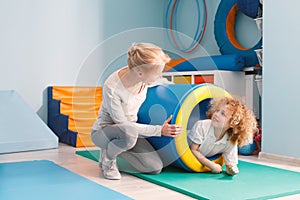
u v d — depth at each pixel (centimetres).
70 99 376
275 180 212
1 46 372
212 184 201
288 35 275
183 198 179
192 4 441
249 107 339
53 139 318
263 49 293
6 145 293
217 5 413
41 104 392
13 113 331
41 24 389
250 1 333
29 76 385
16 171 228
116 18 432
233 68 338
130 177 223
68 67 403
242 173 230
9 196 176
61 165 253
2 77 373
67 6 401
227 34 379
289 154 275
